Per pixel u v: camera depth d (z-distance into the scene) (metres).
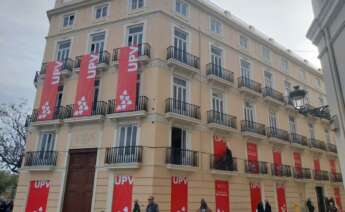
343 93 6.69
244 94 21.47
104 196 15.49
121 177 15.46
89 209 15.73
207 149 17.67
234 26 22.91
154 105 16.00
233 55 22.00
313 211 21.70
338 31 6.71
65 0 21.95
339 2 6.39
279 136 22.83
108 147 16.20
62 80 19.08
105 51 18.38
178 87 17.72
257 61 24.16
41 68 20.23
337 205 26.56
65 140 17.47
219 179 17.70
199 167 16.84
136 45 17.25
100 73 18.17
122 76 16.91
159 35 17.59
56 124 17.75
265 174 20.59
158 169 15.00
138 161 14.99
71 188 16.58
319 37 7.68
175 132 16.73
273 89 24.33
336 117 6.97
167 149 15.53
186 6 20.09
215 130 18.44
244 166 19.47
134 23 18.62
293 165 23.81
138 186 14.85
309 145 26.00
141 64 17.19
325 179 26.17
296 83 28.23
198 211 14.58
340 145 6.90
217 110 19.48
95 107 17.70
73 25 20.75
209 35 20.66
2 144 27.06
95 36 19.78
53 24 21.52
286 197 21.91
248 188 19.28
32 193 17.09
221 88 19.97
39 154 17.77
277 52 26.94
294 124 26.19
